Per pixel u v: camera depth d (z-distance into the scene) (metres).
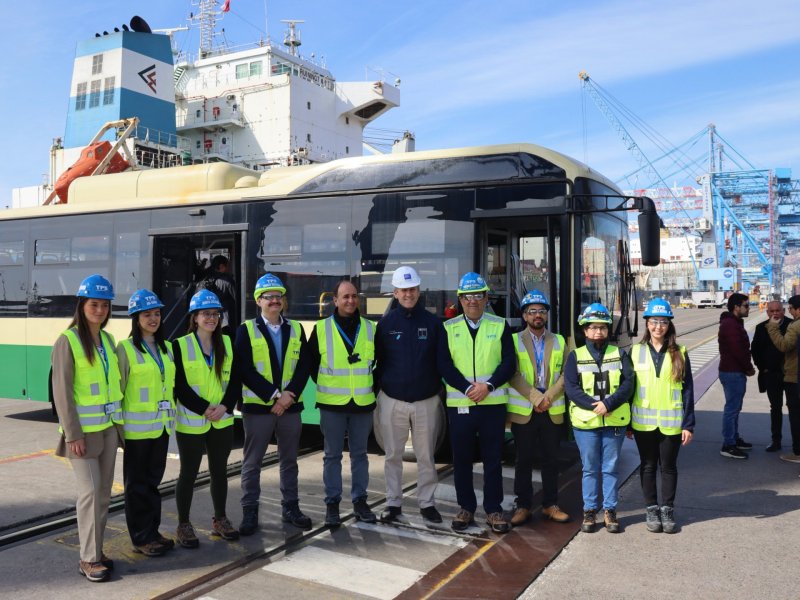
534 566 4.34
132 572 4.27
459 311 7.09
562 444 8.34
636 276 8.66
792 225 121.88
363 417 5.23
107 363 4.26
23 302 9.75
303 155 28.89
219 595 3.94
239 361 4.92
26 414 11.01
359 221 7.67
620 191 8.21
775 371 7.77
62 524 5.24
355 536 4.95
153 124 28.70
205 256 8.76
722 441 8.47
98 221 9.28
